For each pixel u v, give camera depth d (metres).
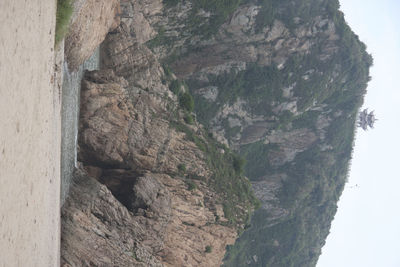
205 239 52.47
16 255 12.20
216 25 103.50
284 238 138.88
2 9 9.76
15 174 11.76
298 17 119.56
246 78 119.44
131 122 48.12
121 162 46.00
